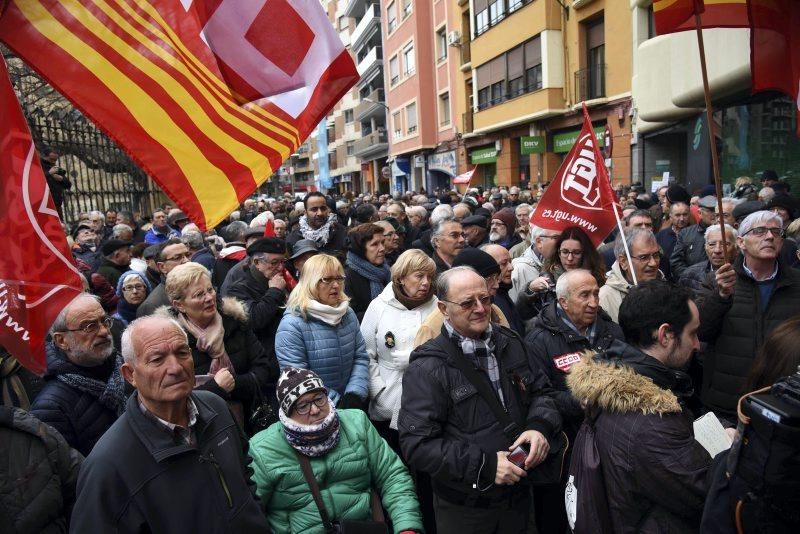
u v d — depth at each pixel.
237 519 2.11
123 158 12.52
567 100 18.64
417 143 31.22
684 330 2.26
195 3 2.75
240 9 2.85
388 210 9.32
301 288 3.71
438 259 4.88
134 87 2.58
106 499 1.94
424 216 9.05
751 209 5.02
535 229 4.92
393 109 35.59
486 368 2.71
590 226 4.47
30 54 2.42
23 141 2.16
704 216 5.79
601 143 17.12
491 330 2.79
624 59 15.81
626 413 2.02
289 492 2.62
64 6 2.47
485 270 3.44
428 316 3.64
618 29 15.95
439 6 28.33
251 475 2.34
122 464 1.98
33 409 2.64
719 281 3.33
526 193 14.98
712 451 2.31
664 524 1.96
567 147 19.22
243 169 2.78
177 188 2.64
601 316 3.45
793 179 8.85
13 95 2.15
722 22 4.88
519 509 2.71
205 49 2.78
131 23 2.59
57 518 2.21
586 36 17.77
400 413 2.66
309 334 3.63
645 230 4.04
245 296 4.72
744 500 1.53
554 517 3.23
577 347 3.23
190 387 2.11
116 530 1.93
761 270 3.31
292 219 9.92
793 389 1.44
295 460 2.66
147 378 2.04
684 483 1.88
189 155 2.68
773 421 1.43
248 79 2.88
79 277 2.23
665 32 4.23
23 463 2.13
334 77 3.02
